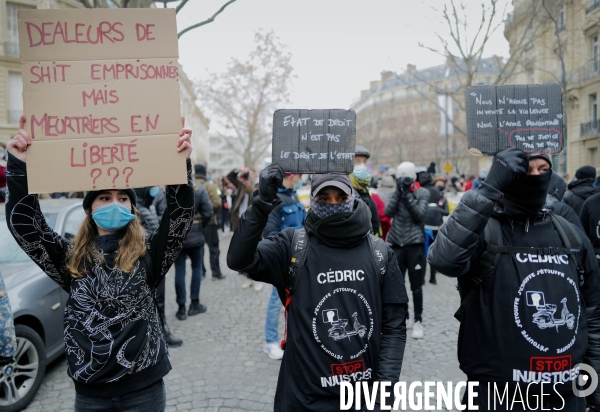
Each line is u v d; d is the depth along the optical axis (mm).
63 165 1931
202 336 4887
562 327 1782
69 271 1978
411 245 4664
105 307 1904
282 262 1950
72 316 1927
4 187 6043
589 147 21234
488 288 1855
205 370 3988
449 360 4176
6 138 20188
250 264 1842
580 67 20188
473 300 1913
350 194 1937
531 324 1781
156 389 2014
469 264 1815
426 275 7984
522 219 1904
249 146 28484
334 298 1866
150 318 2010
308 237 1977
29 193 1913
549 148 1949
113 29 1963
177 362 4176
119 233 2068
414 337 4719
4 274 3680
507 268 1828
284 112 1912
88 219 2051
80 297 1915
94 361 1868
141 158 1966
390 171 7035
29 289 3586
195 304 5742
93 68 1954
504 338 1804
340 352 1823
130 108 1966
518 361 1787
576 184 4980
